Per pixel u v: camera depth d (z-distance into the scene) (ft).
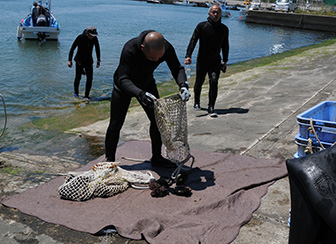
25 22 67.21
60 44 63.77
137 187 12.48
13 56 50.42
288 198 11.85
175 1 258.78
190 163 14.43
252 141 16.99
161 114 11.93
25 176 13.94
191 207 11.17
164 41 12.60
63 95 30.60
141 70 12.68
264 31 102.22
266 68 38.40
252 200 11.59
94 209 11.16
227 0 271.49
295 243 6.51
